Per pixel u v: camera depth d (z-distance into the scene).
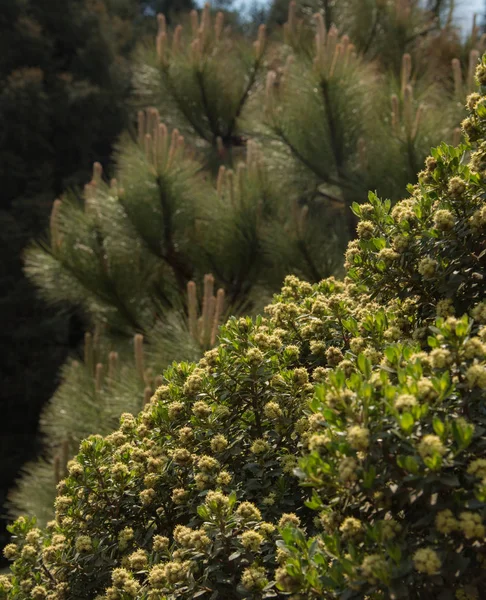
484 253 1.88
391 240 2.14
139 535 2.18
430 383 1.45
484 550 1.42
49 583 2.17
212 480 2.01
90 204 5.37
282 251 4.96
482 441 1.46
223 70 6.86
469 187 1.94
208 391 2.19
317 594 1.50
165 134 5.17
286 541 1.57
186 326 4.51
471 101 2.12
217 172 6.79
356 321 2.29
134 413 4.37
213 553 1.78
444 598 1.41
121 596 1.88
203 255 5.51
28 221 12.48
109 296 5.48
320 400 1.56
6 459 12.03
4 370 12.49
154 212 5.24
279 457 2.13
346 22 6.86
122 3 18.52
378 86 5.41
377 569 1.37
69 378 5.27
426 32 6.91
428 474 1.38
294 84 5.34
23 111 12.91
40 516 4.68
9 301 11.96
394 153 4.81
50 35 14.91
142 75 6.93
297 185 5.77
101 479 2.21
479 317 1.72
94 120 14.12
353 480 1.43
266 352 2.20
